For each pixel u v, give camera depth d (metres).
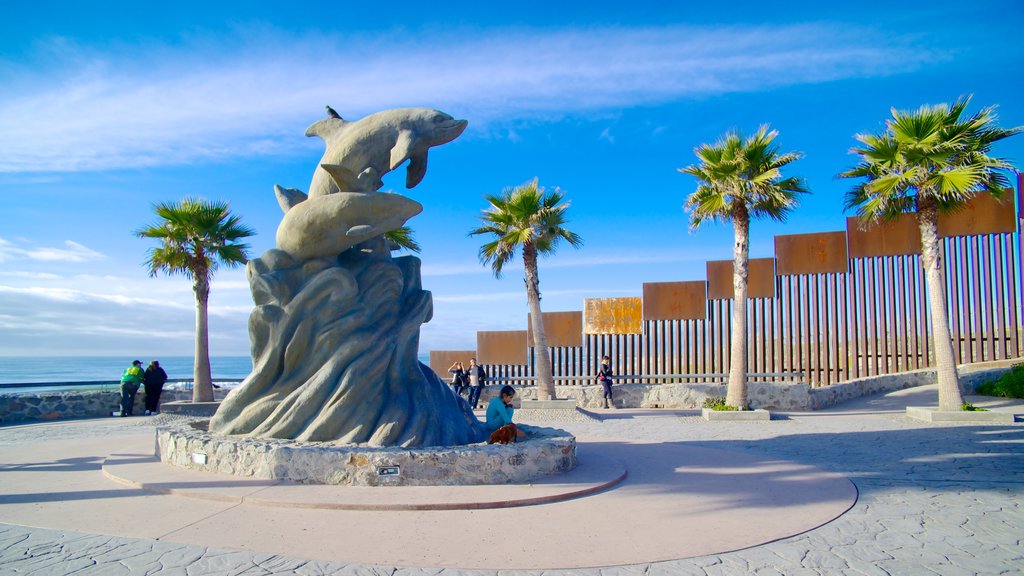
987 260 20.47
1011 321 20.05
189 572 4.64
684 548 5.33
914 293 21.06
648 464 9.33
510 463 7.59
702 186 18.06
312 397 8.38
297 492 6.77
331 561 4.92
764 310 22.03
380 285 9.23
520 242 20.02
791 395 19.34
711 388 20.77
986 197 20.42
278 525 5.83
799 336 21.66
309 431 8.14
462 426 9.09
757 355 22.03
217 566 4.77
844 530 5.95
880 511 6.69
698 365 22.12
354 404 8.30
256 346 9.02
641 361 22.59
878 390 20.75
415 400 8.79
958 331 20.80
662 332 22.52
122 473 7.84
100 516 6.11
